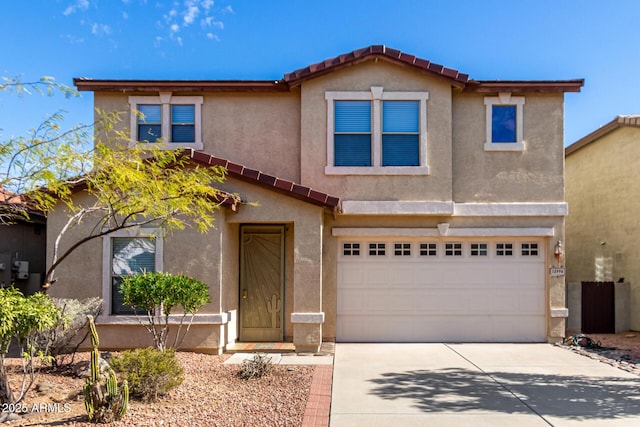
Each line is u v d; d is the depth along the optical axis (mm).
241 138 12500
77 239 10727
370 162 12227
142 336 10625
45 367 8602
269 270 12320
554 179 12461
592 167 16328
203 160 10930
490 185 12469
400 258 12547
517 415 6820
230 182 11180
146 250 10797
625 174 14555
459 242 12609
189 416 6520
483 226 12414
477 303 12492
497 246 12617
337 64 12039
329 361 10102
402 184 12125
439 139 12172
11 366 8922
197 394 7488
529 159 12516
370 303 12438
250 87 12352
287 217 11109
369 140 12266
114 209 7535
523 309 12508
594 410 7035
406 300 12469
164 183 7504
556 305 12359
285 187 10891
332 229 12336
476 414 6867
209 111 12555
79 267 10719
